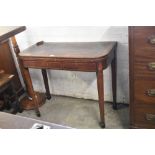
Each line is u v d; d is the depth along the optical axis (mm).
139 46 1470
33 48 2107
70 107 2379
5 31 1825
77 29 2113
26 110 2445
